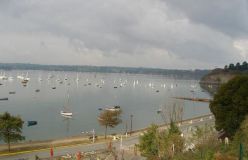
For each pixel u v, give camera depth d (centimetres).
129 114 14625
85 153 6700
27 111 14738
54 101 18575
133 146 7125
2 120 6894
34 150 7106
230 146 3975
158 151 4916
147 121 12625
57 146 7550
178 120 7425
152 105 17900
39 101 18388
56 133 10244
